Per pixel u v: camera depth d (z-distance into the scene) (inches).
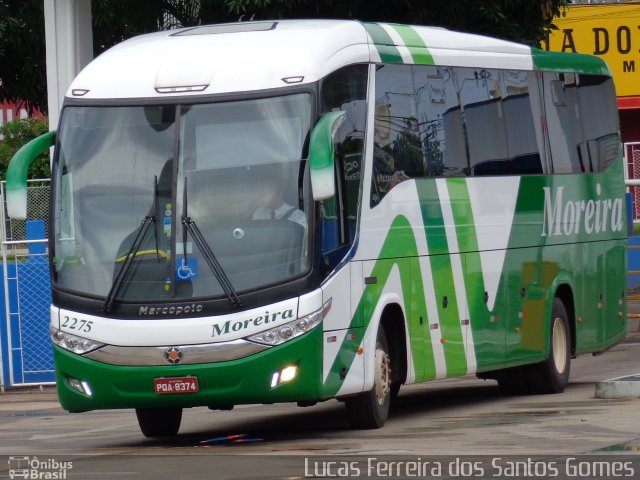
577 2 4222.4
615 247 2010.3
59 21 2076.8
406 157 1467.8
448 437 1273.4
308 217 1253.1
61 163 1320.1
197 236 1252.5
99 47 2640.3
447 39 1615.4
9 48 2805.1
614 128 2027.6
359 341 1338.6
